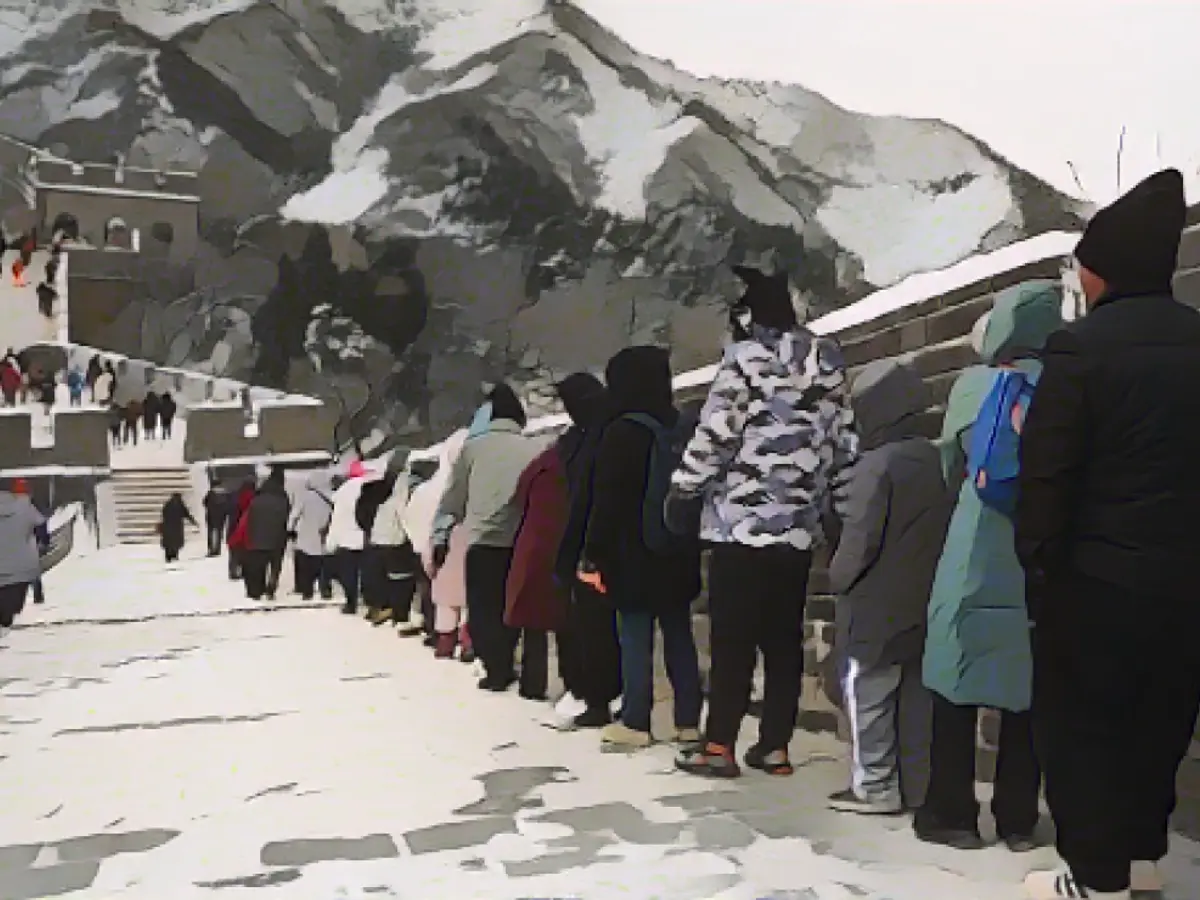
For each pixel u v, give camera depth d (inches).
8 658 328.8
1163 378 92.1
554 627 217.2
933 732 128.2
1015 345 120.6
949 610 122.7
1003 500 117.6
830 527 171.0
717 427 149.6
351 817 145.1
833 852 124.6
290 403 1185.4
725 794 151.3
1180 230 98.0
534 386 2326.5
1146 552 90.9
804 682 207.2
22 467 1078.4
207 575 692.7
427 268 2381.9
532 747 185.8
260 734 201.6
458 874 120.5
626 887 114.7
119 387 1414.9
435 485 312.5
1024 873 116.2
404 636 364.5
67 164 1888.5
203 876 123.3
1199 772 125.4
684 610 180.7
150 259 1934.1
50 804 156.1
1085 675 93.5
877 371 141.9
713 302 2532.0
